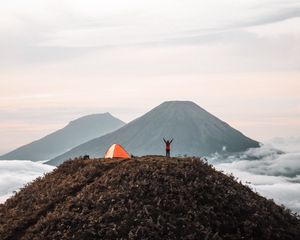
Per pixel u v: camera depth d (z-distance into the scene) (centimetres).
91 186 4294
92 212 3828
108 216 3722
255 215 3859
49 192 4444
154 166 4512
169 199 3962
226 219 3794
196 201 3931
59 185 4528
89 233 3569
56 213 3925
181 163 4616
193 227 3612
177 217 3722
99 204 3934
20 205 4406
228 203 3994
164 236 3491
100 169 4700
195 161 4700
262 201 4275
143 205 3838
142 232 3497
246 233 3675
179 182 4212
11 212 4300
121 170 4494
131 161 4747
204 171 4497
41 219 3903
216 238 3516
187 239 3481
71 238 3547
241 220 3816
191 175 4369
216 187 4212
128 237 3469
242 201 4088
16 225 3953
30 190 4716
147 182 4194
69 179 4641
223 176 4559
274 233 3731
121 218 3700
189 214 3769
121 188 4144
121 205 3869
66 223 3741
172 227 3581
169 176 4300
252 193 4462
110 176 4422
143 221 3631
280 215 4069
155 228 3569
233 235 3619
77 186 4406
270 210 4131
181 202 3894
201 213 3791
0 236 3838
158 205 3850
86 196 4106
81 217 3772
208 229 3600
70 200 4103
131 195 4019
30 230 3794
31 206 4275
